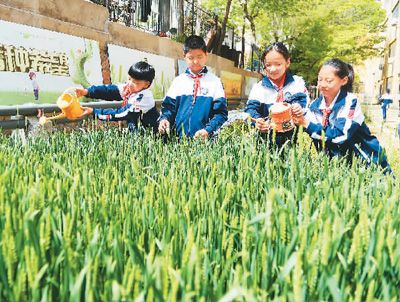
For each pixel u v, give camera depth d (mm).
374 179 1761
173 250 1053
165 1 13555
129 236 1161
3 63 5793
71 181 1642
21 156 2201
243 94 20812
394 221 1202
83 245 1133
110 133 3176
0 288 896
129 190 1514
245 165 1948
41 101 6465
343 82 3041
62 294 885
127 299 787
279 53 3301
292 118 2805
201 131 3402
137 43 10008
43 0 6812
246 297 749
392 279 992
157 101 10180
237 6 21297
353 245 990
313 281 900
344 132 2943
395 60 34969
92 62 7957
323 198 1555
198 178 1801
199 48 3771
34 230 970
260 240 1041
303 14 21266
